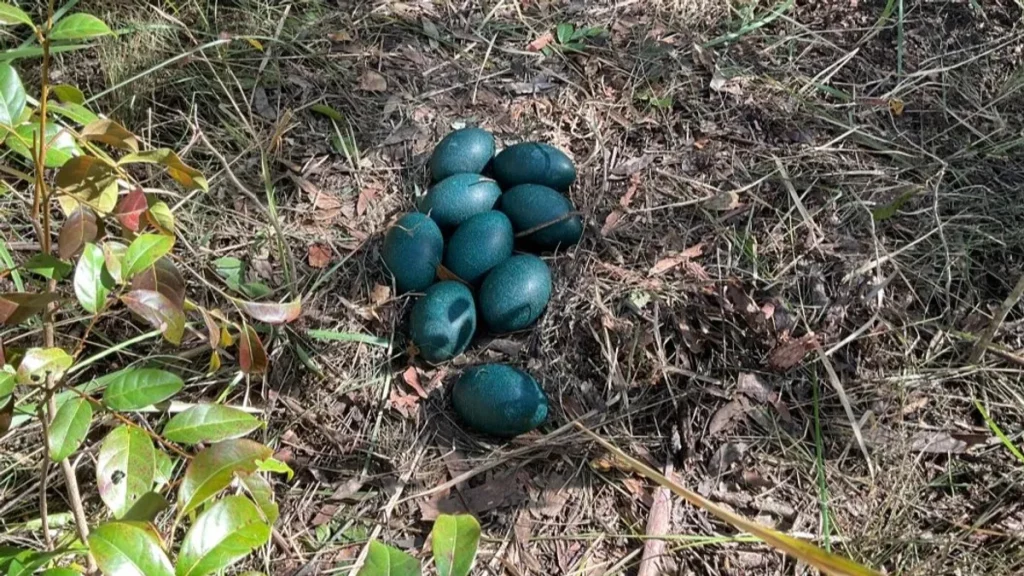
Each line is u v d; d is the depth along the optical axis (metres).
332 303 1.51
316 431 1.38
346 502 1.33
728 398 1.42
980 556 1.28
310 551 1.28
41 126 0.83
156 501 0.74
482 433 1.39
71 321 1.34
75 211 0.88
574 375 1.46
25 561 0.77
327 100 1.76
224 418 0.86
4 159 1.53
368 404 1.41
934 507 1.33
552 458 1.37
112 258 0.83
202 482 0.78
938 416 1.41
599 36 1.92
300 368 1.43
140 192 0.93
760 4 1.98
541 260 1.50
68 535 1.16
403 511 1.32
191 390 1.38
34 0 1.73
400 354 1.46
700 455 1.38
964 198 1.64
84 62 1.70
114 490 0.78
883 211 1.58
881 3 1.96
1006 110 1.79
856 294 1.52
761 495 1.35
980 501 1.34
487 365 1.39
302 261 1.55
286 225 1.59
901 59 1.86
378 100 1.78
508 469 1.36
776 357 1.45
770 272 1.56
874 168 1.70
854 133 1.75
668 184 1.68
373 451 1.37
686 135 1.76
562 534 1.31
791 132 1.76
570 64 1.87
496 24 1.93
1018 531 1.30
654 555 1.28
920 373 1.45
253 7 1.87
